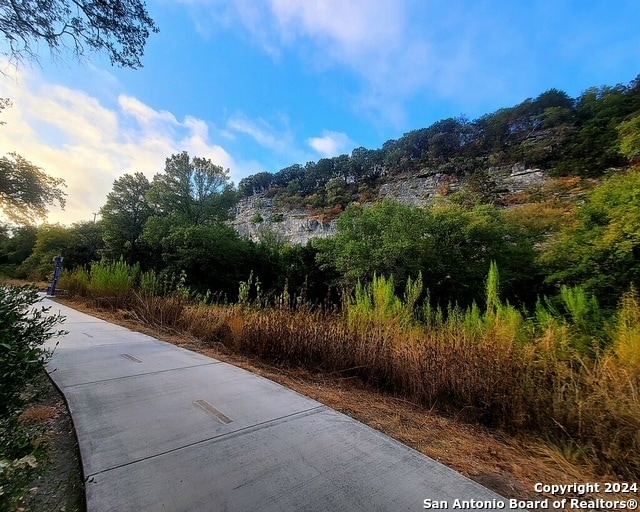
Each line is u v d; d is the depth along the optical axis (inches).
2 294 82.1
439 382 122.3
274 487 65.6
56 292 498.6
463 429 104.7
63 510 57.5
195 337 225.5
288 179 3373.5
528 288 429.4
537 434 96.4
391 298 197.6
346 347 158.6
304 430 93.0
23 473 50.9
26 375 77.9
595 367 106.0
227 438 85.1
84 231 948.6
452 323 165.9
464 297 463.2
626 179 311.9
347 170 2851.9
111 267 417.4
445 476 73.8
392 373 139.6
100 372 134.4
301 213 2374.5
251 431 90.0
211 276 658.8
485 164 1889.8
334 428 95.7
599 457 82.8
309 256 699.4
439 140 2379.4
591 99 1625.2
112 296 348.8
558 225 507.5
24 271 962.1
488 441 96.4
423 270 475.5
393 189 2223.2
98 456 73.2
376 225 579.2
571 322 172.7
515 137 1994.3
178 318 253.9
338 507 60.6
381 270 498.9
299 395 123.3
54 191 833.5
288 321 184.5
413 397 127.9
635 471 77.5
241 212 2923.2
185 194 873.5
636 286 269.7
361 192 2443.4
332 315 195.5
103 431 85.0
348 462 77.2
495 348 120.4
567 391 100.2
